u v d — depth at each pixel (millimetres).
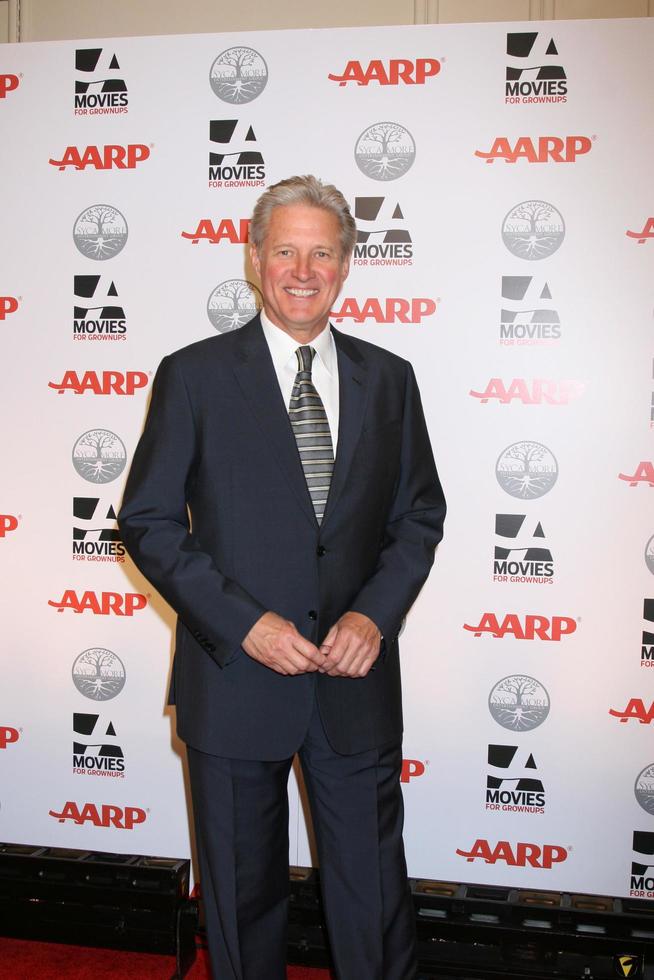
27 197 2340
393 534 1737
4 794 2465
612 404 2189
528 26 2150
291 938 2121
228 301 2291
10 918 2193
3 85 2328
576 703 2242
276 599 1572
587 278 2178
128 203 2307
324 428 1630
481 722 2279
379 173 2221
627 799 2238
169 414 1609
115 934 2143
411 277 2229
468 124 2188
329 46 2213
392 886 1669
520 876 2287
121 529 1609
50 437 2379
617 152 2148
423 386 2244
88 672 2412
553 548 2229
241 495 1585
